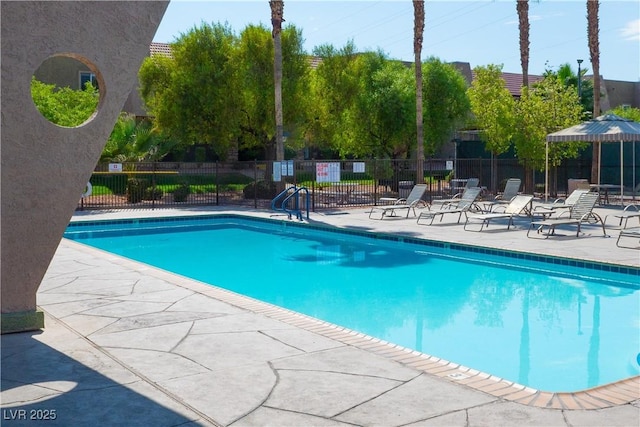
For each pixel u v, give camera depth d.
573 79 37.69
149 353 5.59
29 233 6.20
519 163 26.05
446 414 4.17
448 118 29.39
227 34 26.41
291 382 4.81
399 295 9.95
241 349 5.71
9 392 4.61
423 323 8.30
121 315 7.03
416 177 26.39
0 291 6.24
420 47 24.33
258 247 15.16
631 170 25.59
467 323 8.28
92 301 7.76
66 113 22.23
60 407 4.32
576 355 6.87
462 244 13.05
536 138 24.08
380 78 28.08
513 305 9.20
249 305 7.58
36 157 6.03
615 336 7.59
